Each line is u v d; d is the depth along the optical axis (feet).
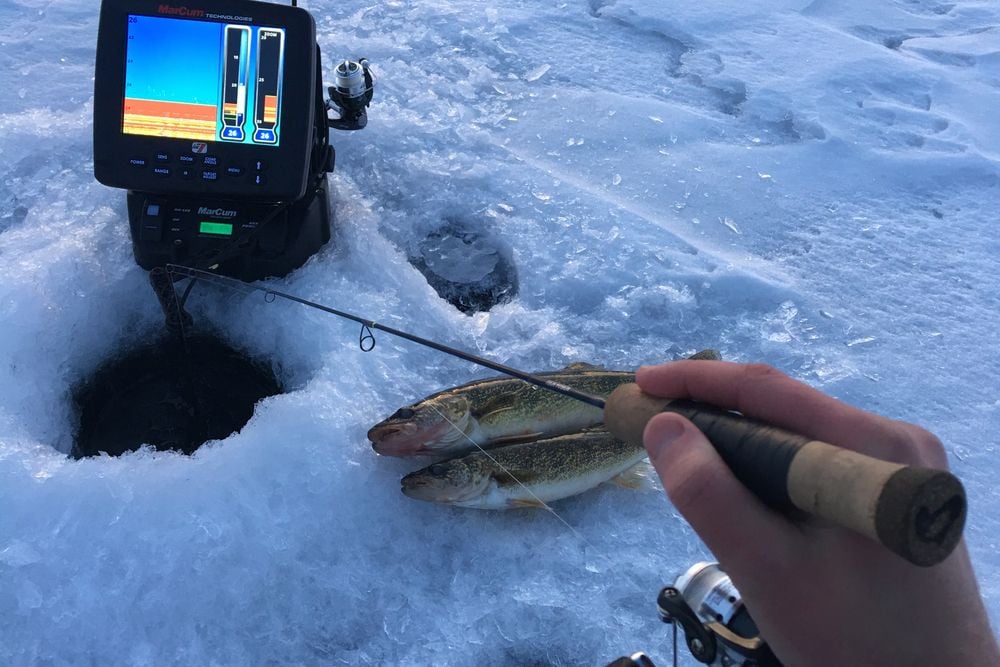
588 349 3.26
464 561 2.58
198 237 2.99
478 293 3.58
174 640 2.37
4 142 3.69
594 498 2.77
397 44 4.62
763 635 1.32
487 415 2.81
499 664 2.41
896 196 4.15
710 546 1.25
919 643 1.27
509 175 3.89
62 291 3.12
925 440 1.33
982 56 5.17
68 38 4.48
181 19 2.81
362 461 2.75
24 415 2.85
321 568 2.53
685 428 1.28
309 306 3.18
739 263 3.67
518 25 4.94
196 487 2.59
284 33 2.84
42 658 2.31
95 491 2.54
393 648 2.41
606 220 3.73
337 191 3.65
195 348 3.35
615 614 2.48
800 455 1.14
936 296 3.64
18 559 2.41
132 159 2.84
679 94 4.64
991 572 2.67
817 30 5.25
